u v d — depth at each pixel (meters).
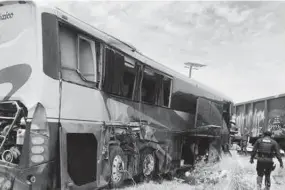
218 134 13.91
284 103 15.52
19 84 5.57
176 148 10.75
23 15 5.73
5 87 5.67
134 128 8.25
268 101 16.80
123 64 7.75
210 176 10.63
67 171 5.78
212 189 9.02
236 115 22.30
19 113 5.49
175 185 9.23
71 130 5.94
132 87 8.20
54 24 5.75
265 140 8.67
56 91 5.68
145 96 8.88
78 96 6.20
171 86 10.38
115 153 7.42
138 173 8.52
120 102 7.64
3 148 5.62
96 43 6.84
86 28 6.53
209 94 13.75
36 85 5.44
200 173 11.25
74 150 6.02
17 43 5.70
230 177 9.66
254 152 8.83
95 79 6.77
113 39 7.39
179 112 10.91
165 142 9.95
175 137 10.64
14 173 5.27
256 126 18.19
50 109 5.54
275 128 15.58
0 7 5.87
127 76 7.97
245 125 20.16
